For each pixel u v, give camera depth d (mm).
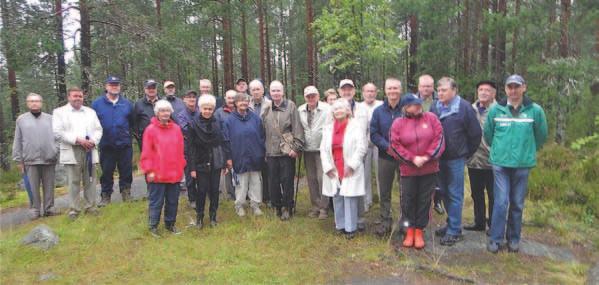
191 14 15141
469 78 12359
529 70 10445
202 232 5609
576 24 10656
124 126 6910
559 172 7195
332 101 6695
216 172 5762
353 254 4828
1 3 10242
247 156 6039
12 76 15555
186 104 6723
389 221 5453
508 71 12391
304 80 23516
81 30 10680
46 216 6938
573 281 4160
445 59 13211
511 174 4793
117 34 11109
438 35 13469
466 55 13273
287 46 28375
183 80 17922
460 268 4426
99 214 6465
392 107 5180
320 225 5824
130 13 11352
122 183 7223
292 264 4598
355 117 5312
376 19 8141
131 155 7191
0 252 4926
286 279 4230
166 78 12484
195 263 4641
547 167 7516
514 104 4668
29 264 4652
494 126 4844
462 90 12289
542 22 11055
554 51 11758
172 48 11234
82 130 6238
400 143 4852
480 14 12680
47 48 9500
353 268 4488
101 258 4809
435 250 4910
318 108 5984
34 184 6828
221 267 4531
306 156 6168
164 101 5477
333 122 5391
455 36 13406
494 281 4152
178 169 5574
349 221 5238
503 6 12086
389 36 8219
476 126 4859
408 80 15633
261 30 19125
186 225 5949
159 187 5523
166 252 4945
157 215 5535
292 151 5840
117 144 6895
